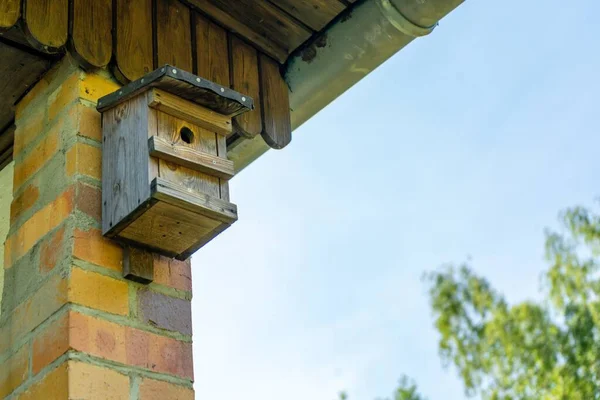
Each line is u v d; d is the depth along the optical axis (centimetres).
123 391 281
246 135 356
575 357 1252
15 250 319
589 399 1217
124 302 296
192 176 300
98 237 299
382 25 359
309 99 383
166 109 302
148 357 293
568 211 1346
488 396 1362
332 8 367
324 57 374
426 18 355
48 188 314
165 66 298
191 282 318
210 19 367
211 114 312
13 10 307
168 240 304
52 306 290
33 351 290
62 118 321
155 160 293
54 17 315
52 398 275
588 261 1313
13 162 365
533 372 1290
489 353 1390
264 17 373
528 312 1365
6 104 348
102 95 323
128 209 291
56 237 300
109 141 310
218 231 303
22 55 327
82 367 276
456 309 1499
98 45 323
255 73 371
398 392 1573
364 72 376
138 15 340
